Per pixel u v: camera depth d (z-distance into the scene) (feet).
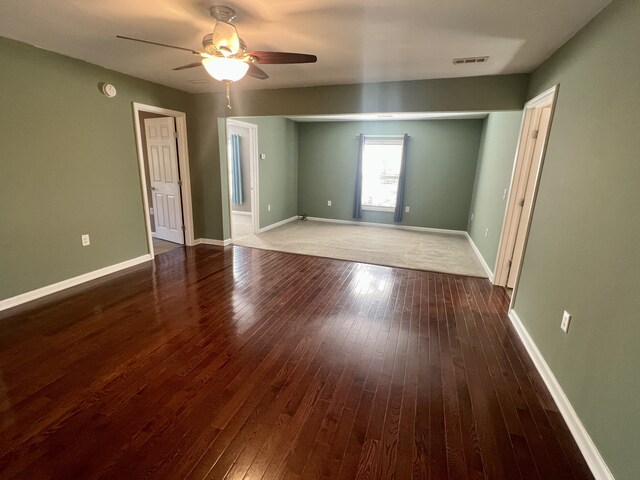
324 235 20.24
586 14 6.23
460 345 8.16
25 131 9.27
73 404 5.89
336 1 6.17
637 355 4.21
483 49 8.51
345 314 9.62
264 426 5.53
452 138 21.09
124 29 7.82
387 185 23.38
